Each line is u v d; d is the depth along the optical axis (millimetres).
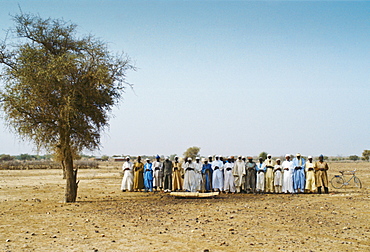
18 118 16906
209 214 13992
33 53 17188
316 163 21938
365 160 114562
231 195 21391
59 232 10820
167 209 15383
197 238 9977
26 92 16672
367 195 20297
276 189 21984
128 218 13148
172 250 8750
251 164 22219
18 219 13055
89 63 17391
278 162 22359
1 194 21812
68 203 17438
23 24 17312
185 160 21953
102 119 18422
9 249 8852
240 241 9633
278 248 8922
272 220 12625
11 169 60375
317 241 9656
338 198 19047
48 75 16266
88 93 17234
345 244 9367
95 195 21547
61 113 17016
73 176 18109
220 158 23516
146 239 9875
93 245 9242
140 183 23438
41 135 17266
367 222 12312
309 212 14438
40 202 17891
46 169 62281
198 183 21906
